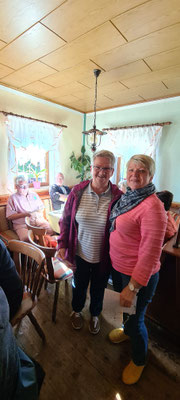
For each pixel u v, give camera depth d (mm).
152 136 3033
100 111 3678
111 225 1104
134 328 1030
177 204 2926
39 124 3123
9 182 2824
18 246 1325
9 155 2773
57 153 3541
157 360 1254
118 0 1106
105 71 2041
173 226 1574
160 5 1130
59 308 1670
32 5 1161
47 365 1202
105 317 1597
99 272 1278
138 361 1095
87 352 1293
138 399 1048
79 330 1456
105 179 1097
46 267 1518
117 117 3508
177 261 1251
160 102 2963
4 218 2568
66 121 3623
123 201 1005
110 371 1182
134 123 3312
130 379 1104
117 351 1307
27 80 2342
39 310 1641
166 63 1839
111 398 1049
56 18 1270
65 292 1879
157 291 1470
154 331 1460
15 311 1003
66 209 1283
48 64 1915
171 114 2893
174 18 1230
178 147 2887
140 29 1353
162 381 1135
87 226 1177
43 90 2682
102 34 1424
